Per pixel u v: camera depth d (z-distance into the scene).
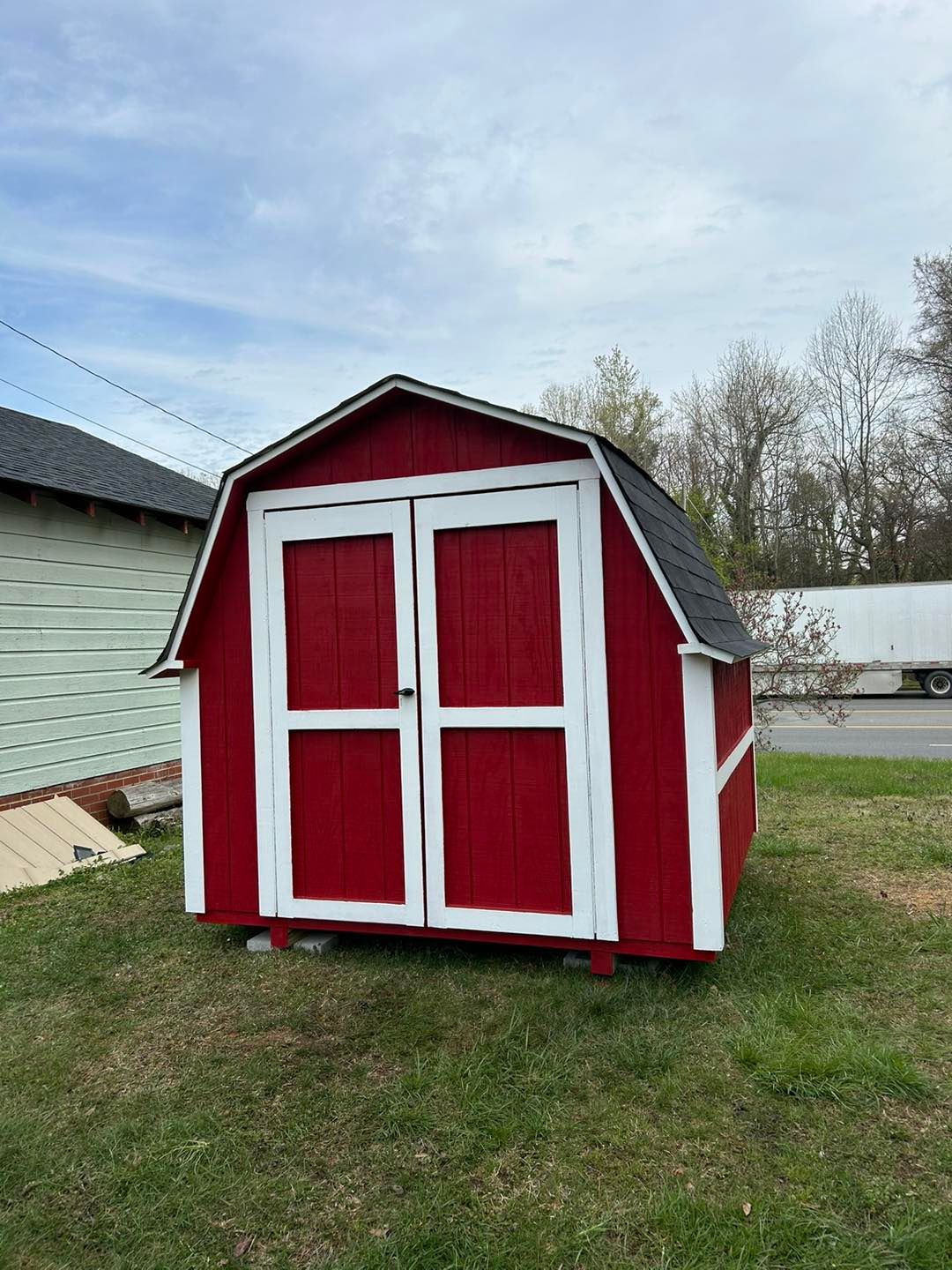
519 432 3.72
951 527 25.39
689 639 3.33
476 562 3.80
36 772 6.81
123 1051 3.17
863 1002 3.33
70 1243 2.11
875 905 4.52
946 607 18.58
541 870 3.70
